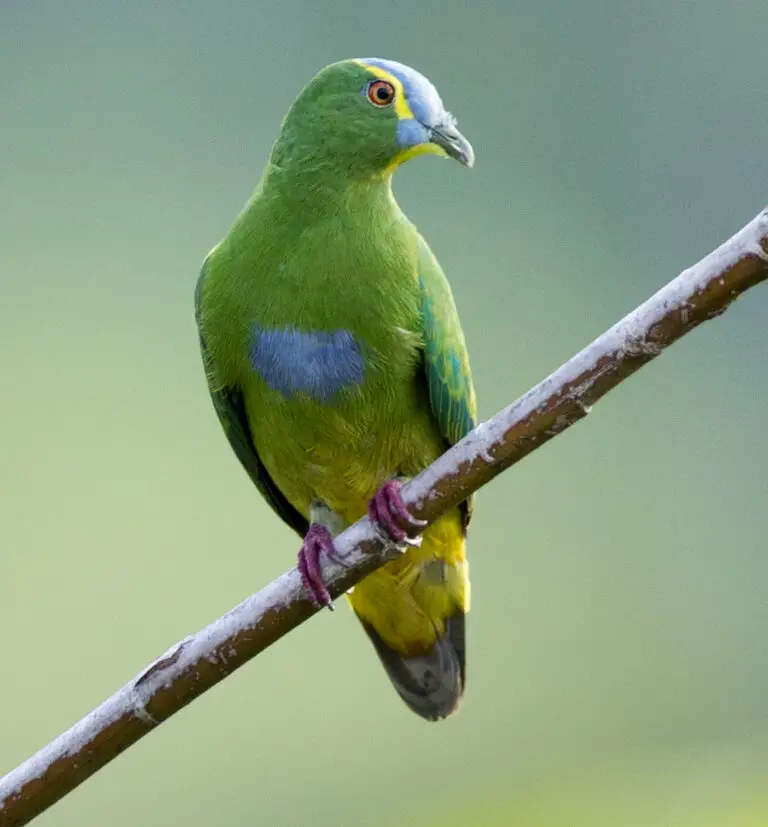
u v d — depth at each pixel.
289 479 8.73
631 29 18.91
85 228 17.86
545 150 18.64
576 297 18.27
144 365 17.02
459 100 18.48
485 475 7.05
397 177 18.12
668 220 18.73
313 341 8.13
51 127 18.23
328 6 18.31
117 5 18.47
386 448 8.48
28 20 18.48
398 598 8.95
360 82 8.27
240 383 8.45
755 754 15.03
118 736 6.96
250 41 18.22
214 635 7.12
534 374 17.80
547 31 18.81
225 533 15.43
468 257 18.17
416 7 18.55
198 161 18.03
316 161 8.20
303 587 7.27
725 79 18.88
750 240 6.29
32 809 6.91
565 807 14.16
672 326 6.46
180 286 17.58
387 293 8.12
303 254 8.11
